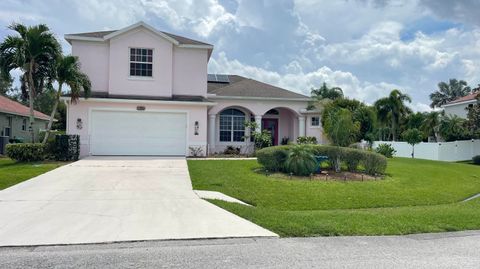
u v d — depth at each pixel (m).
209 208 8.71
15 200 9.22
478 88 34.31
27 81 17.86
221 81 27.31
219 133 23.98
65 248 5.77
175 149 20.11
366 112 23.66
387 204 10.81
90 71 20.52
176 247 5.91
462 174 17.53
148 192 10.55
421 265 5.19
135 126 19.75
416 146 29.00
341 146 15.52
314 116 24.28
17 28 17.36
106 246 5.91
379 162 14.69
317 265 5.10
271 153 14.35
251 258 5.38
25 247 5.80
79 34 20.67
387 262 5.30
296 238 6.59
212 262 5.19
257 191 11.36
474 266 5.18
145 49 20.81
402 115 35.50
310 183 12.53
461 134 32.25
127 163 16.44
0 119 25.70
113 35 20.19
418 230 7.28
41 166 14.98
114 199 9.53
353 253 5.71
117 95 20.31
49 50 17.55
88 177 12.76
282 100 23.78
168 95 20.94
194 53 21.77
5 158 20.22
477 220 8.25
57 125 45.62
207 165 15.89
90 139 19.28
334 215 8.45
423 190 12.82
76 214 7.90
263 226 7.24
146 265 5.03
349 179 13.58
